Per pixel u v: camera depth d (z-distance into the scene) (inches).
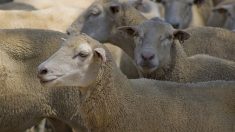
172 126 567.8
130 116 557.9
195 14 1085.1
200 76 705.6
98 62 542.0
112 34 819.4
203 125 573.0
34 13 876.0
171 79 700.7
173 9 994.1
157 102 570.3
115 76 553.0
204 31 823.1
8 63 675.4
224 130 577.0
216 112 578.2
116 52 881.5
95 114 553.3
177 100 576.7
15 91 674.8
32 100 680.4
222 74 708.0
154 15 1003.9
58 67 534.6
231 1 1109.7
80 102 557.3
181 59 701.9
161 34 691.4
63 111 689.0
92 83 546.3
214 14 1094.4
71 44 543.2
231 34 826.8
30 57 682.8
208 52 813.2
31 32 694.5
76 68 538.3
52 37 694.5
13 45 682.2
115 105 553.3
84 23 834.2
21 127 692.7
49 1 1007.0
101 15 825.5
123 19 804.0
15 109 678.5
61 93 682.8
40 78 533.3
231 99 585.3
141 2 880.9
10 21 854.5
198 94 585.6
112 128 556.7
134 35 709.9
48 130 862.5
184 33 697.0
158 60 683.4
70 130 737.6
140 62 682.8
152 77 700.7
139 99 564.7
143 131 561.0
